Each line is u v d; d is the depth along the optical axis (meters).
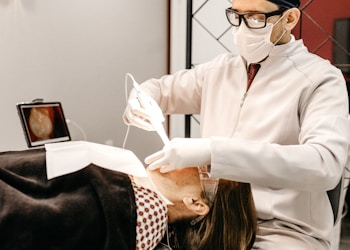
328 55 1.59
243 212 0.88
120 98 1.74
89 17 1.56
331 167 0.83
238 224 0.87
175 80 1.38
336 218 1.03
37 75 1.40
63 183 0.76
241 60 1.20
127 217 0.74
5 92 1.30
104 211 0.72
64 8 1.46
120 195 0.75
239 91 1.16
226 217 0.87
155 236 0.79
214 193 0.90
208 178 0.91
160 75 1.94
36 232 0.67
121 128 1.76
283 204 0.99
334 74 1.01
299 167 0.81
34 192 0.74
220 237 0.85
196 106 1.39
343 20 1.54
